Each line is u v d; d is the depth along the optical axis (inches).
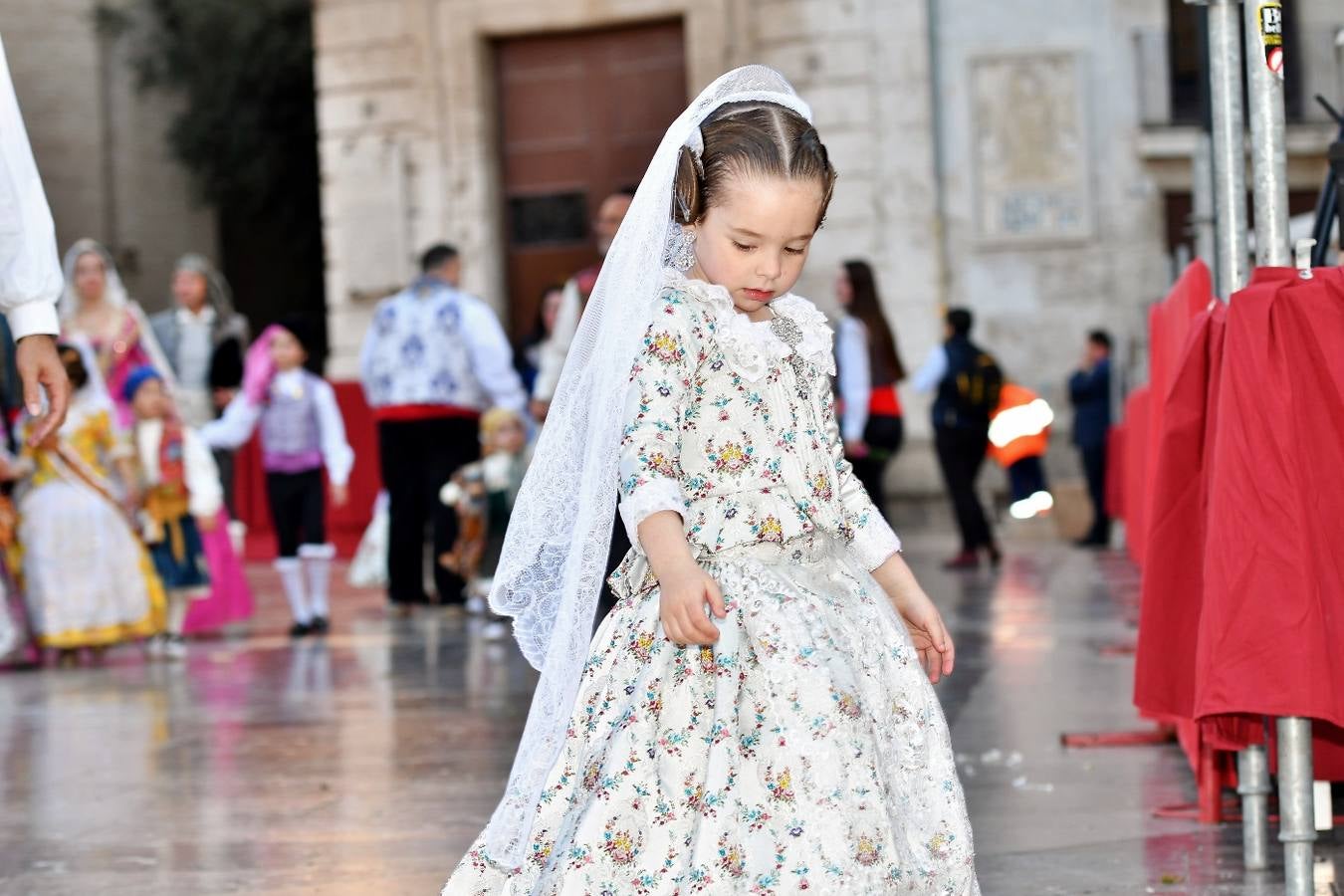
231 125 1211.2
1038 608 457.1
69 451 410.0
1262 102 168.9
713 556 129.1
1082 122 903.7
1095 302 904.9
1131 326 901.2
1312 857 161.8
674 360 128.4
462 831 213.2
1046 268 908.0
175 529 423.5
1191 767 236.5
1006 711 290.8
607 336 131.3
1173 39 912.3
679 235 135.9
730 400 130.3
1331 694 150.2
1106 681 321.7
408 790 240.2
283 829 218.1
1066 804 217.5
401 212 981.8
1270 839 194.4
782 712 123.3
